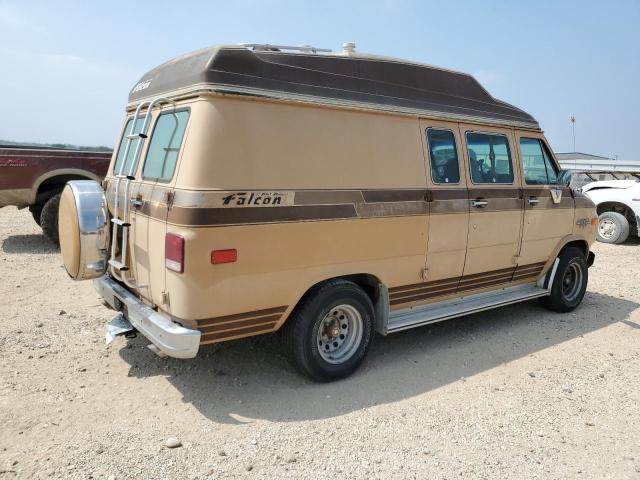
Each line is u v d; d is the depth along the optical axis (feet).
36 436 11.44
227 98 12.10
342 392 14.14
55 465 10.44
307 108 13.44
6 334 17.25
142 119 15.23
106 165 32.94
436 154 16.51
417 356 16.87
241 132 12.22
